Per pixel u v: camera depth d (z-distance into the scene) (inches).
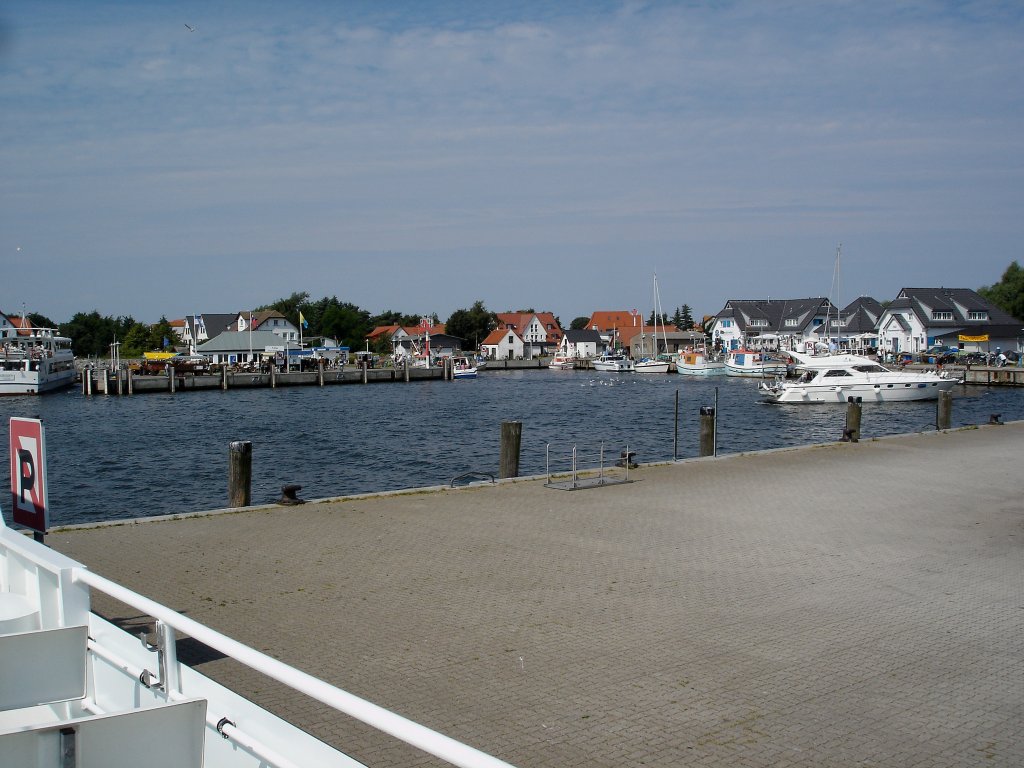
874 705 257.1
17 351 2994.6
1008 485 666.8
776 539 483.5
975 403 2196.1
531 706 255.1
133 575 403.5
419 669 284.2
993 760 222.8
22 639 173.0
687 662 291.7
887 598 369.1
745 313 5044.3
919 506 582.6
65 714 197.2
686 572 411.5
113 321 5969.5
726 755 224.5
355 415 2065.7
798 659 295.1
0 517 248.2
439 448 1370.6
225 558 437.4
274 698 261.3
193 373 3297.2
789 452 868.0
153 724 137.3
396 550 455.2
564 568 418.0
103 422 1921.8
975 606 358.3
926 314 4047.7
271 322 5477.4
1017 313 4584.2
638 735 235.9
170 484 1058.1
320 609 350.6
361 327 6072.8
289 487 589.3
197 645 308.8
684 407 2203.5
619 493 634.2
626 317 6584.6
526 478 701.9
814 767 218.4
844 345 4357.8
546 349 6274.6
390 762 220.7
